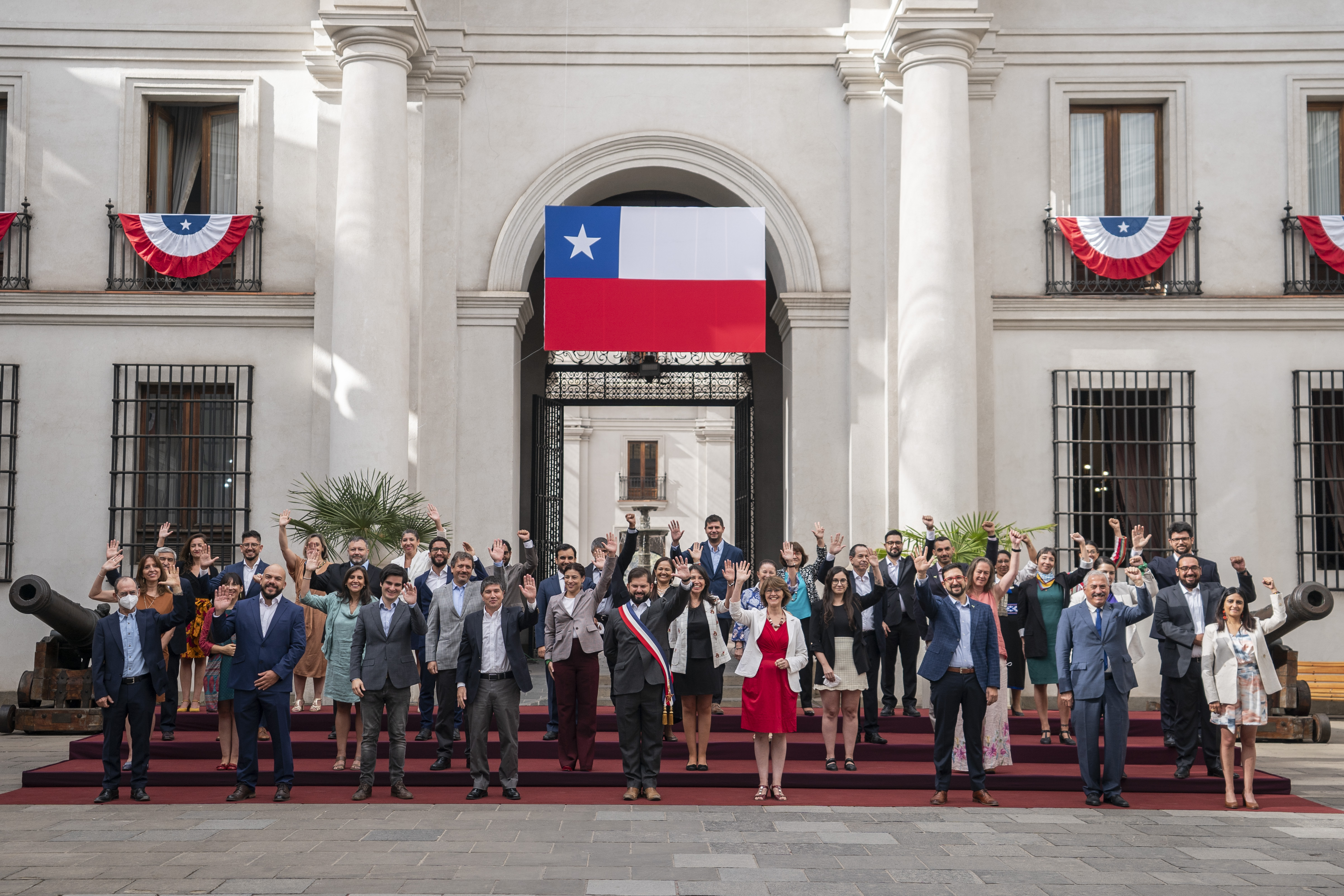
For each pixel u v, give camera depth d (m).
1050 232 12.59
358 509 10.83
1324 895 5.73
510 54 12.71
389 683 8.16
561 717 8.84
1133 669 8.98
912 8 11.73
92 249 12.69
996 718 8.82
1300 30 12.70
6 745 10.52
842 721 10.19
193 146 13.18
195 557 10.25
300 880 5.81
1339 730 11.72
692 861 6.30
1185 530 9.41
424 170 12.52
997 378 12.51
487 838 6.86
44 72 12.77
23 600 10.48
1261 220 12.66
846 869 6.15
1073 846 6.79
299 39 12.80
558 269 12.23
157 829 7.09
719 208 12.91
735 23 12.78
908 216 11.95
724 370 15.36
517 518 12.70
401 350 11.77
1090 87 12.75
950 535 11.10
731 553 10.95
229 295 12.52
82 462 12.45
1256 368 12.52
